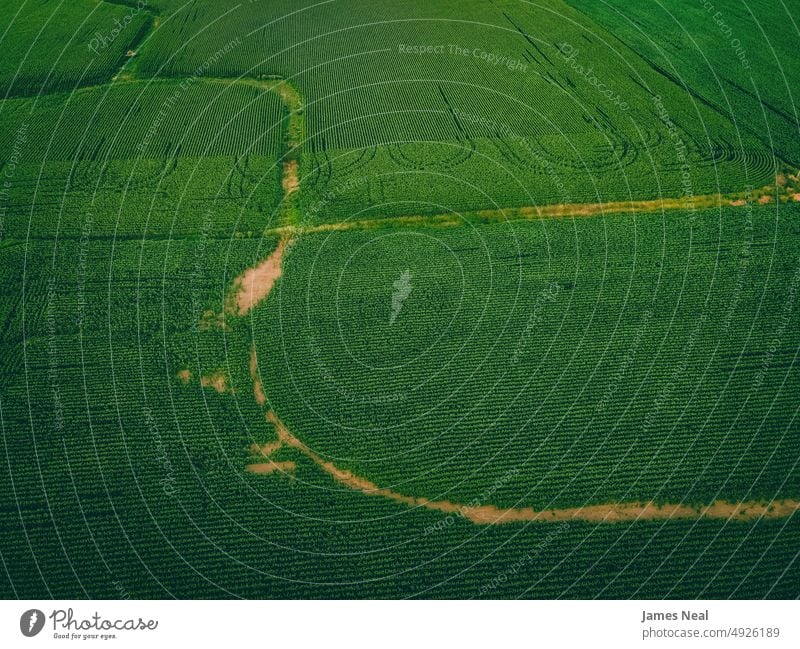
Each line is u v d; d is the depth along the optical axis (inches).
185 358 1628.9
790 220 1956.2
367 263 1860.2
